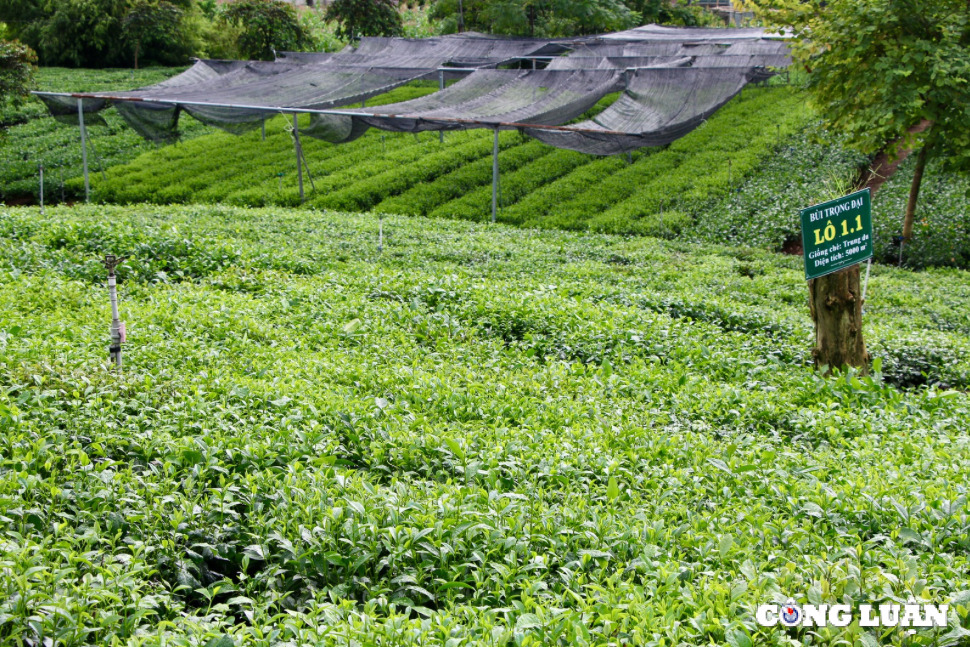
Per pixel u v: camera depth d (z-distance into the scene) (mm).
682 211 25969
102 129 37906
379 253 18312
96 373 7992
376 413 7953
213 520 5738
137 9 53812
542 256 19156
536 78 29406
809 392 10141
